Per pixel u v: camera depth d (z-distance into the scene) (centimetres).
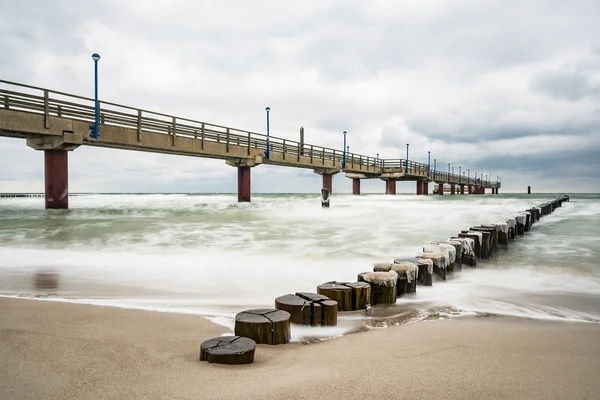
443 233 1448
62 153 2034
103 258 901
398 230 1535
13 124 1570
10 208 2577
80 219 1848
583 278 739
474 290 632
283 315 351
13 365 265
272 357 301
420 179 6297
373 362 279
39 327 362
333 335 383
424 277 615
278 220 1920
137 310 457
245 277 700
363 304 477
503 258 988
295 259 900
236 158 3067
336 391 224
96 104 1836
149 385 235
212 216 2100
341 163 4162
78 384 236
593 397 220
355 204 3369
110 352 298
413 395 219
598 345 330
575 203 4259
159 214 2209
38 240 1212
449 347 321
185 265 814
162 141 2186
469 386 233
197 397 217
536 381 244
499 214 2256
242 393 221
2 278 681
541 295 599
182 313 452
